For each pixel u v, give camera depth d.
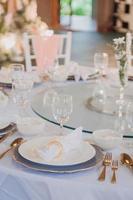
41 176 1.45
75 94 2.58
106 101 2.45
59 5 11.41
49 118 2.06
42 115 2.11
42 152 1.52
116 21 11.48
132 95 2.56
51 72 2.80
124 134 1.86
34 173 1.47
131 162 1.55
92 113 2.22
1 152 1.64
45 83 2.78
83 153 1.57
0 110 2.13
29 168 1.49
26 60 3.60
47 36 3.63
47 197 1.46
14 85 2.08
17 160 1.52
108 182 1.42
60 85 2.78
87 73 2.92
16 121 1.92
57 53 3.65
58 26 11.31
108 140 1.68
